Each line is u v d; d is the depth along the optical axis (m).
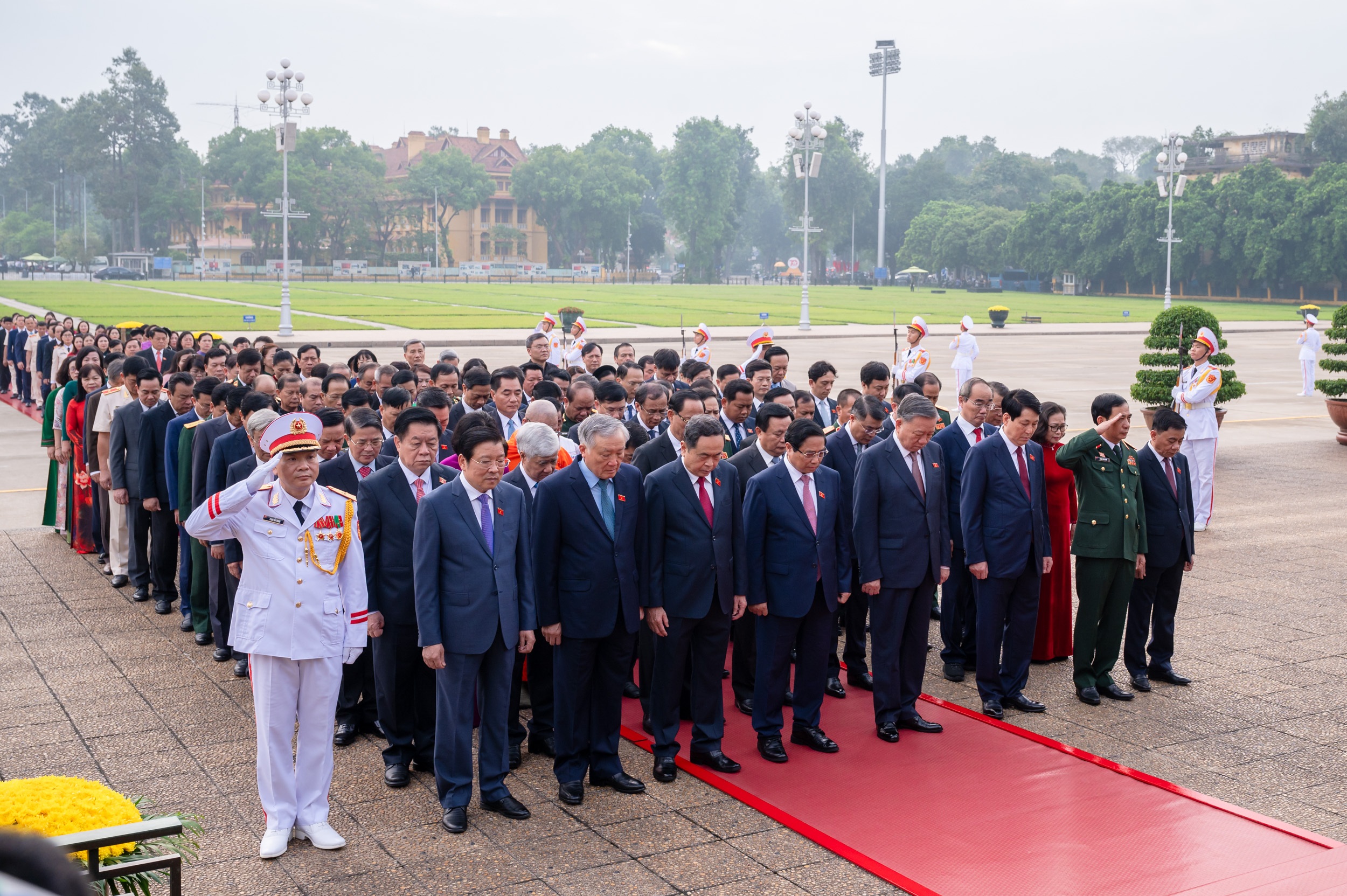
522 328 44.16
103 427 9.77
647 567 5.98
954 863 5.00
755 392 9.37
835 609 6.52
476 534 5.50
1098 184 188.00
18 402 22.27
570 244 135.12
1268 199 78.69
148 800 5.57
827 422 9.79
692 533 6.00
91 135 113.81
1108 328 51.91
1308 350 26.56
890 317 56.91
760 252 166.00
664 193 155.25
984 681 7.21
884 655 6.66
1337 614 9.36
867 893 4.78
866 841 5.23
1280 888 4.75
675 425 7.46
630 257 137.50
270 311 52.16
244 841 5.23
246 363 9.95
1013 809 5.62
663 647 6.04
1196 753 6.46
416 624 5.97
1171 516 7.45
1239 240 80.25
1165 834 5.32
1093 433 7.36
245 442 7.79
